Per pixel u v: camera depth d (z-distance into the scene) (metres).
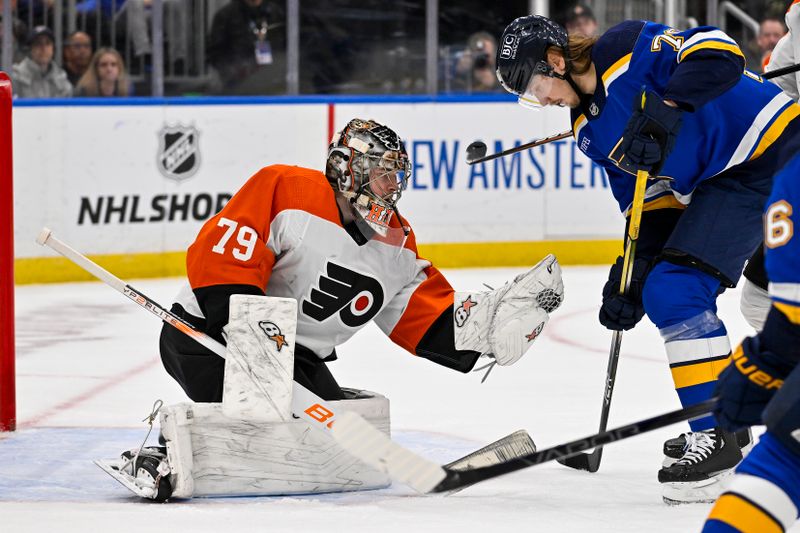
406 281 6.64
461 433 7.97
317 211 6.21
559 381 9.98
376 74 18.48
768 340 4.02
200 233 6.25
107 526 5.42
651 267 6.53
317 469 6.17
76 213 15.84
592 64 6.32
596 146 6.67
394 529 5.41
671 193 6.77
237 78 17.70
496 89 18.80
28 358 11.04
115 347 11.60
